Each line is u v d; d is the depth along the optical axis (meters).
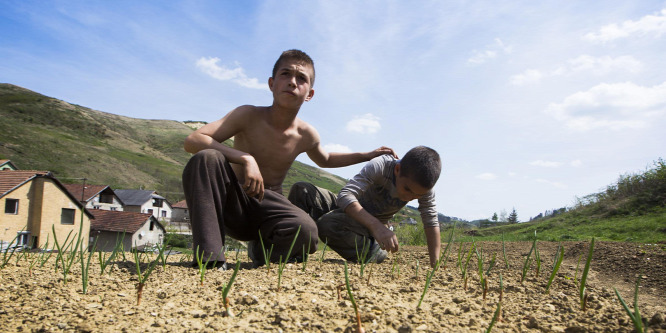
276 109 2.65
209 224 2.12
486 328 1.22
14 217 20.77
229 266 2.50
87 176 77.50
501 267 2.77
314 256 3.46
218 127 2.49
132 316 1.26
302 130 2.85
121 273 1.96
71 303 1.39
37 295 1.48
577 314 1.38
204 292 1.57
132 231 28.16
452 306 1.47
